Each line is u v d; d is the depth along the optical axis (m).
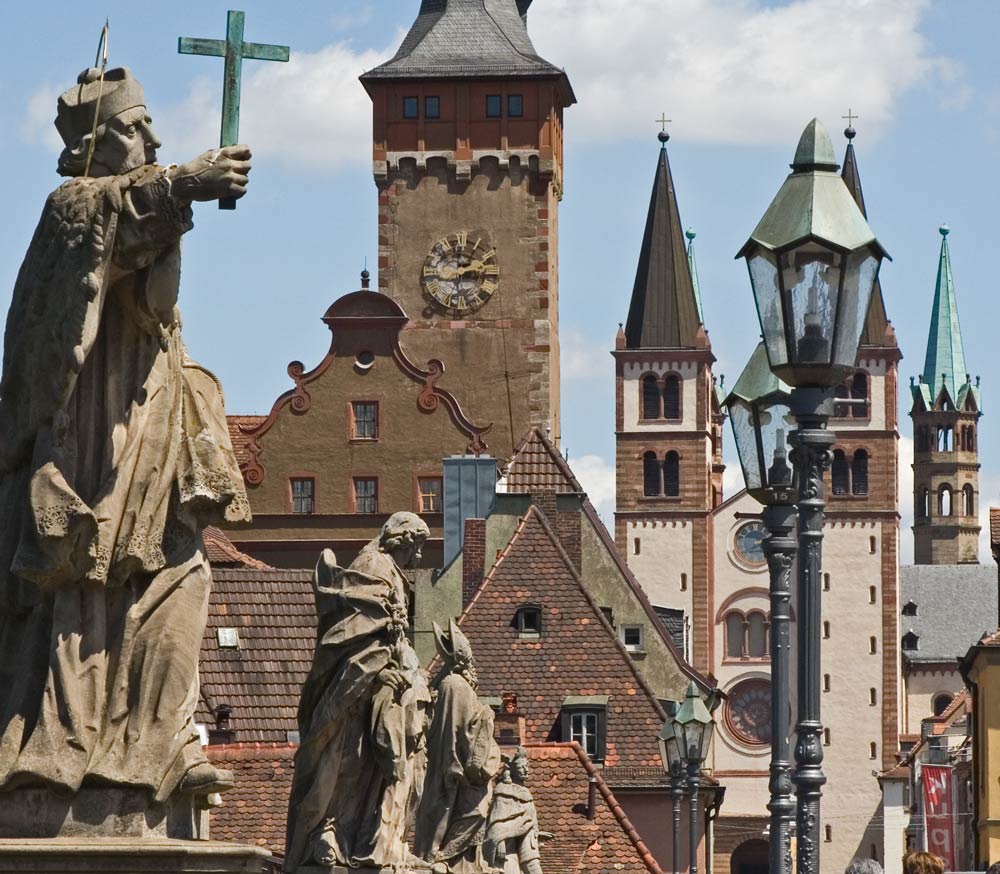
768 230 32.22
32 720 16.05
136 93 16.52
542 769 97.62
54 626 16.03
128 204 15.90
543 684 130.88
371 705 26.67
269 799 81.75
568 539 148.12
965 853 199.00
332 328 190.25
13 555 16.27
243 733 104.00
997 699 140.75
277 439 189.12
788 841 39.34
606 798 97.12
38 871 15.34
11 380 16.16
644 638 150.50
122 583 16.14
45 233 16.00
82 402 16.19
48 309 15.91
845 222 32.16
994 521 151.62
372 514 187.75
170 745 16.02
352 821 26.95
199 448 16.38
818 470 32.59
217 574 109.50
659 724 130.00
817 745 32.25
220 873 15.67
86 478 16.11
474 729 36.09
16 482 16.39
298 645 108.19
